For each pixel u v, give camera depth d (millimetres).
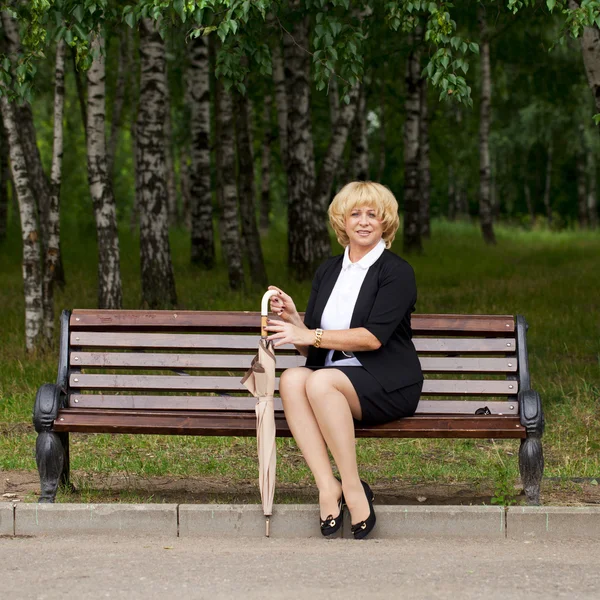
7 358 11055
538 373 10344
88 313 5781
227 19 7738
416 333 5770
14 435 7789
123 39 28328
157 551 4727
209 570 4355
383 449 7520
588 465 6840
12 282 20484
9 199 36906
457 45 8180
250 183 19844
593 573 4328
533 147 52281
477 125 36875
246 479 6477
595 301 16812
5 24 14305
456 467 6859
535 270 23641
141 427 5379
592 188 50844
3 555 4637
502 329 5766
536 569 4391
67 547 4805
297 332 5195
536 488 5371
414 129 28656
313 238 19688
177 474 6613
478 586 4109
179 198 47188
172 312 5770
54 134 11727
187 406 5711
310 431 5121
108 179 13211
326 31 8547
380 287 5332
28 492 6000
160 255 15836
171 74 31281
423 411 5715
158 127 15766
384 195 5441
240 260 18797
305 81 19531
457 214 57750
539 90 26828
